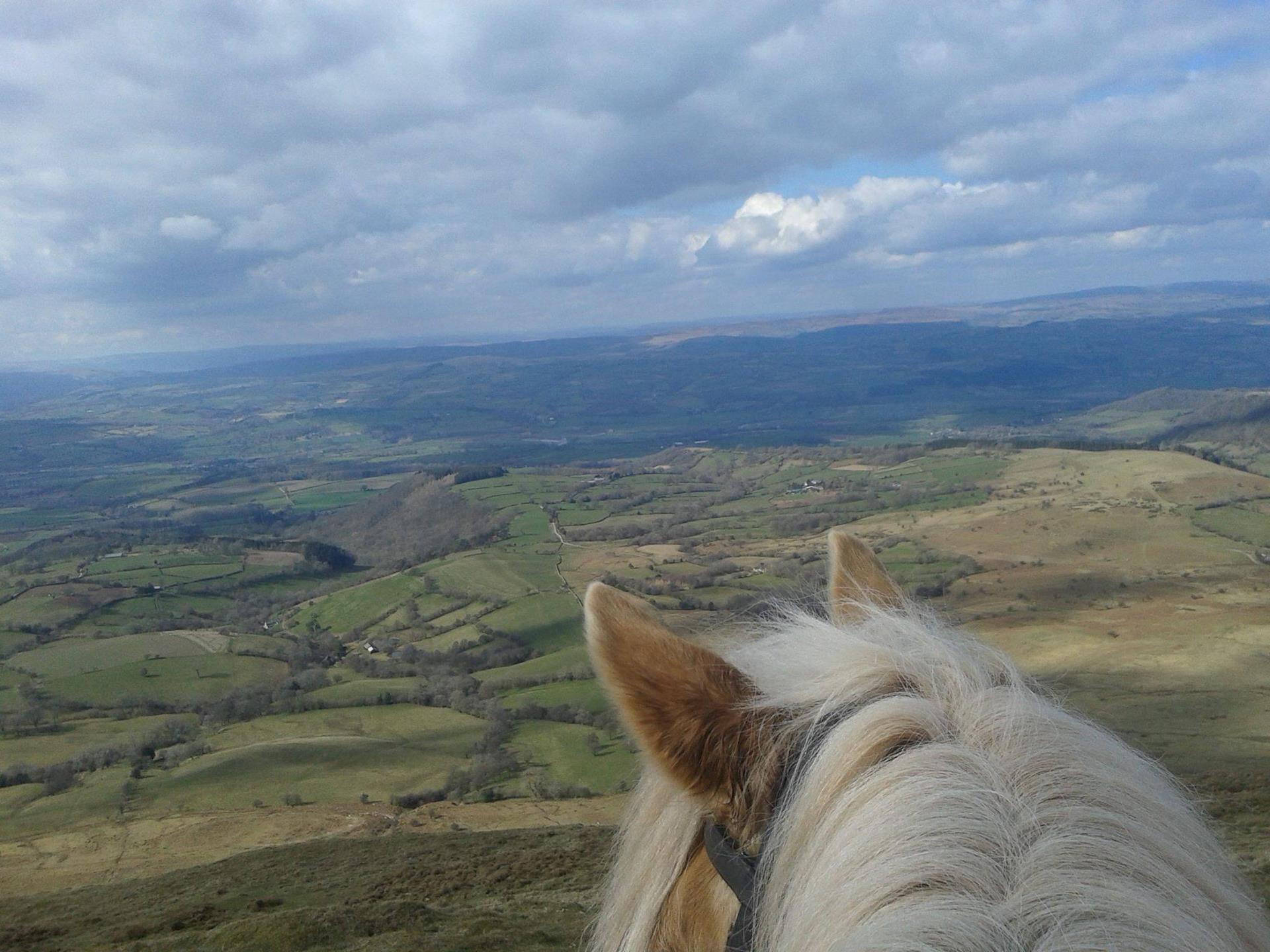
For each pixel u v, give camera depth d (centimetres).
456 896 2642
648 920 126
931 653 127
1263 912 102
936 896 86
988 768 101
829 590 166
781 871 105
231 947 1856
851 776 105
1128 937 78
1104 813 95
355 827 4450
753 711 118
